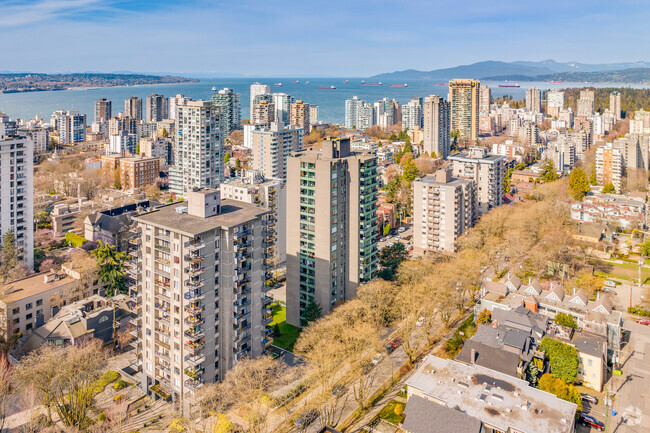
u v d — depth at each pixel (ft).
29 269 599.16
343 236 515.09
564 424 317.42
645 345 479.00
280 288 611.47
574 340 436.76
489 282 546.67
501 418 323.16
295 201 505.25
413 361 450.30
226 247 375.25
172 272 366.22
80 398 363.97
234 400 372.58
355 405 391.65
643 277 643.45
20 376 363.97
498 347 419.54
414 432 320.29
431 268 553.23
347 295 531.09
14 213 593.01
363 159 509.76
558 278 624.59
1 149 571.28
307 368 412.16
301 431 351.46
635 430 358.02
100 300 506.89
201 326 368.89
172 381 380.58
